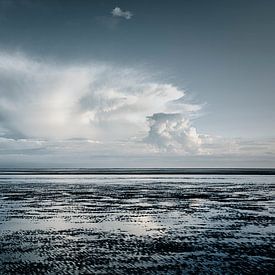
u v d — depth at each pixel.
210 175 175.25
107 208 44.78
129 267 18.88
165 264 19.42
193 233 28.38
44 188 79.25
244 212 40.75
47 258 20.72
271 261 19.89
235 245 23.97
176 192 68.62
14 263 19.64
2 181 109.38
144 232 28.89
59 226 31.84
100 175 173.00
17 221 34.69
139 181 112.38
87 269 18.52
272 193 66.38
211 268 18.61
